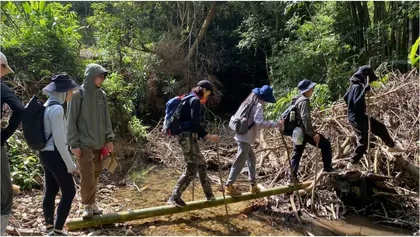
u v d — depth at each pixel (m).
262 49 12.19
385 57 8.47
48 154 3.23
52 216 3.48
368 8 10.16
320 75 9.32
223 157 6.62
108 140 3.87
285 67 10.01
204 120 10.62
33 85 6.45
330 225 4.40
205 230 4.07
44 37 7.04
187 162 4.12
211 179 5.75
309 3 11.13
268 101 4.29
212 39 12.52
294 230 4.22
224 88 13.12
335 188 4.88
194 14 11.38
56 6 7.90
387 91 6.61
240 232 4.08
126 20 10.48
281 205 4.78
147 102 10.36
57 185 3.48
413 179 5.04
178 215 4.41
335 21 9.45
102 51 10.10
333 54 9.15
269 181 5.53
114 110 6.96
